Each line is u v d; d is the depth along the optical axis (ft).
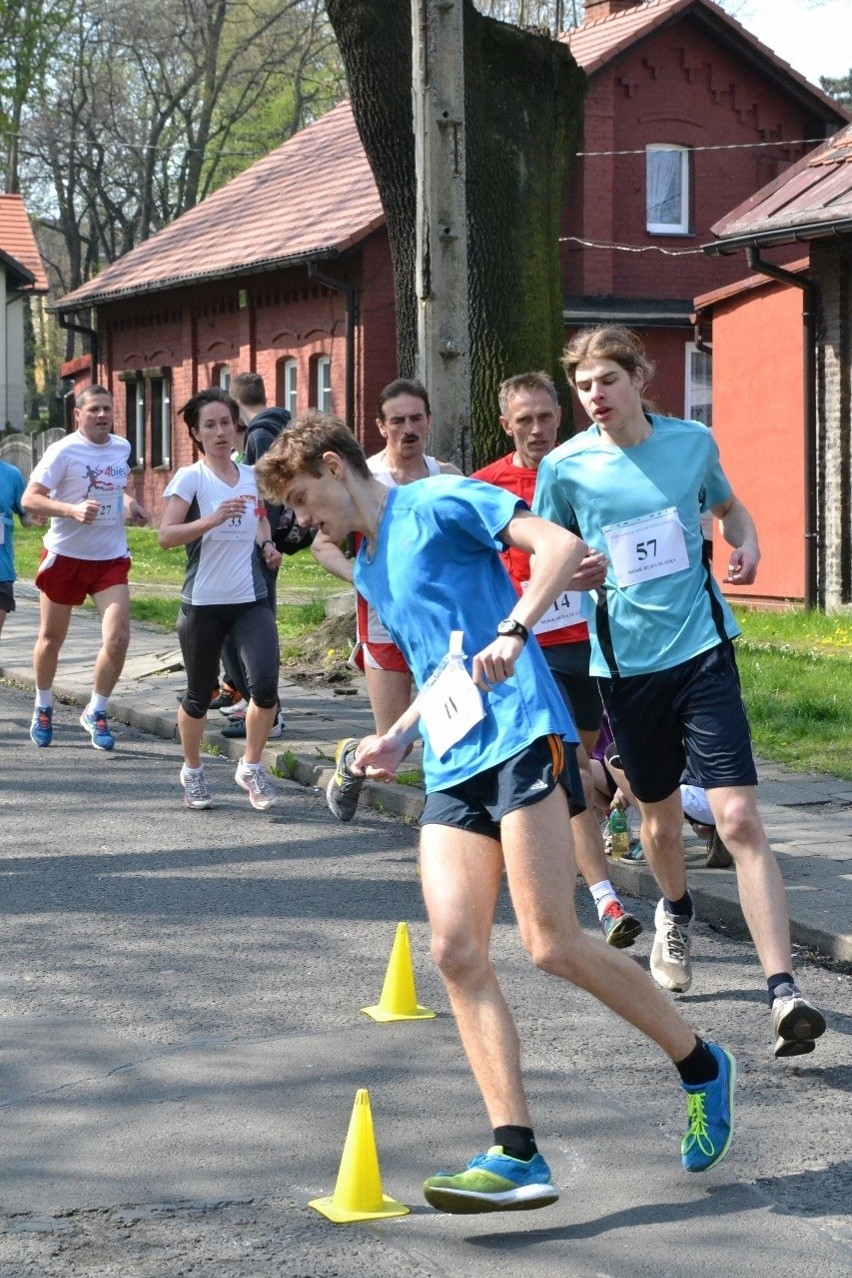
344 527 17.38
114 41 228.02
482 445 57.67
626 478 21.98
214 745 43.91
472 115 56.85
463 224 47.21
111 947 26.12
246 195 143.64
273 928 27.32
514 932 27.40
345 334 117.08
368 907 28.73
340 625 56.34
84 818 35.88
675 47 121.70
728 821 20.85
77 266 250.78
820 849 31.14
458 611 16.98
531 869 16.21
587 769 26.27
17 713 49.57
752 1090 20.33
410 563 17.02
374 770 17.43
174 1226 16.22
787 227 70.79
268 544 38.96
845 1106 19.80
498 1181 15.85
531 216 57.77
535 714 16.55
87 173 251.19
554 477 22.43
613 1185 17.40
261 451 44.06
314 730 44.27
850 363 73.10
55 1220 16.33
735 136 124.26
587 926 27.96
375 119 55.52
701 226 123.75
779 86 124.47
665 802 22.76
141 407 152.05
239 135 237.86
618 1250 15.85
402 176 56.03
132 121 239.71
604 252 120.47
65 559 42.75
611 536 21.89
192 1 226.38
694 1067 17.31
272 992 23.91
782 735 42.32
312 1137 18.53
